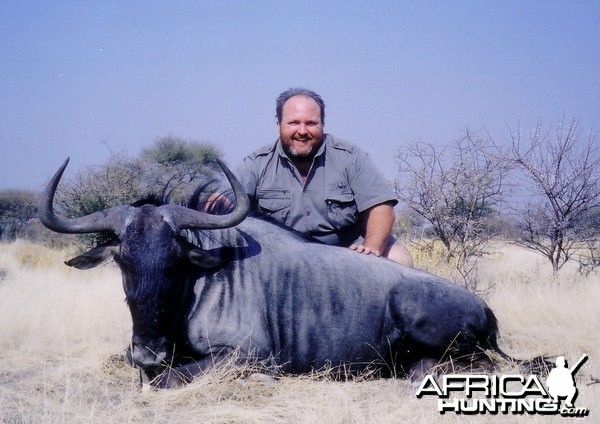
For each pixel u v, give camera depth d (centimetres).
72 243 2166
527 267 1463
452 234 1241
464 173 1210
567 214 1321
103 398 574
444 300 633
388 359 638
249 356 604
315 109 707
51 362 692
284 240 652
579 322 834
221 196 669
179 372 588
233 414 520
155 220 584
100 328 812
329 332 626
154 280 569
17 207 3397
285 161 722
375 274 641
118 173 1753
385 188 720
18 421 512
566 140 1329
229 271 627
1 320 808
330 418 507
